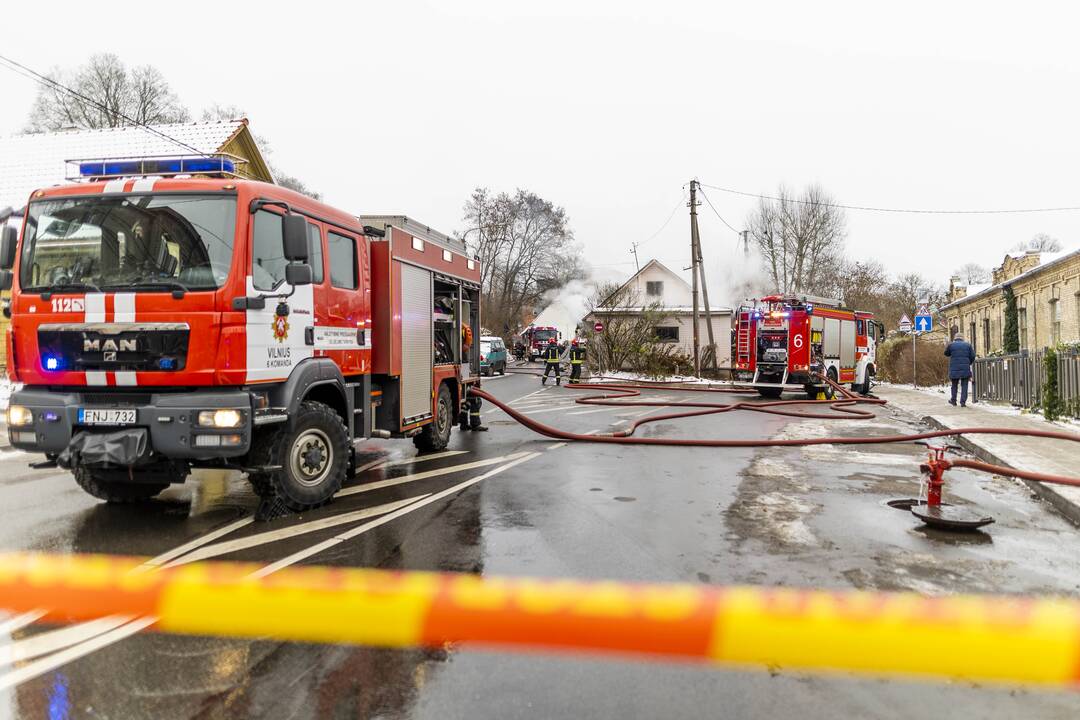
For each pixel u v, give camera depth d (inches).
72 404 202.8
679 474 309.7
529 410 604.7
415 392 326.3
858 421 538.0
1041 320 902.4
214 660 125.0
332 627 51.8
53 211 216.7
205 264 204.8
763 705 111.7
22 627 138.0
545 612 48.7
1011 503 256.2
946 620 44.2
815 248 1867.6
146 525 217.3
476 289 428.8
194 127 871.1
